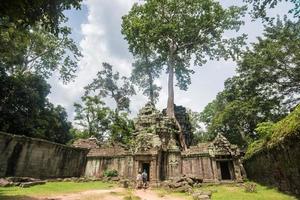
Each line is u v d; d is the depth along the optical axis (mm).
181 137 31906
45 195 12914
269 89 30375
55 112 32781
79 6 8586
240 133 37531
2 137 20422
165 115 37438
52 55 31531
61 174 26062
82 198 12906
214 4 35219
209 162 24375
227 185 21344
